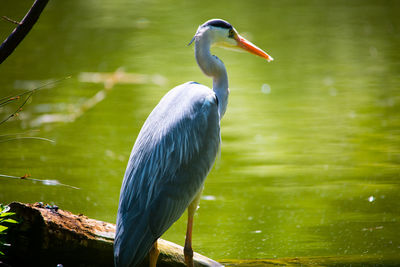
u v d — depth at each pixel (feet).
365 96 58.29
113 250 22.82
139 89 60.44
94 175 38.96
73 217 23.02
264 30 88.22
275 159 42.78
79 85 61.41
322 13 101.86
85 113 53.16
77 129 48.96
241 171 40.75
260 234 30.53
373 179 38.68
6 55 21.42
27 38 82.12
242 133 48.70
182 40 81.97
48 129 48.80
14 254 21.94
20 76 63.26
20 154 42.86
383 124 50.01
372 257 26.91
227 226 31.86
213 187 37.93
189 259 23.90
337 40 83.25
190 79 63.36
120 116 52.29
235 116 53.31
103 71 66.44
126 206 21.67
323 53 76.43
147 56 73.72
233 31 29.76
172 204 22.53
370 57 74.02
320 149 44.68
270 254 27.86
